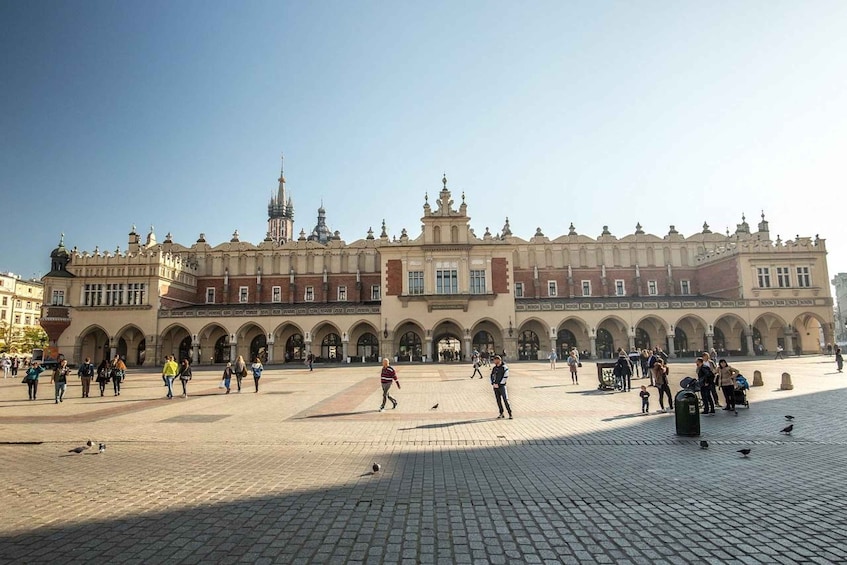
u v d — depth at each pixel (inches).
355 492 377.7
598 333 2667.3
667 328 2480.3
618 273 2881.4
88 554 270.2
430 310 2474.2
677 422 587.2
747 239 2878.9
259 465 466.9
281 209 6240.2
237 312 2492.6
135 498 368.2
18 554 270.7
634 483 394.3
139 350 2598.4
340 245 2906.0
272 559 262.8
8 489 394.9
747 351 2503.7
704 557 261.3
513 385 1213.7
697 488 379.6
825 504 340.2
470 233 2573.8
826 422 661.3
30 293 4247.0
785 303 2508.6
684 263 2910.9
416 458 488.7
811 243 2564.0
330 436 601.6
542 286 2847.0
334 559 262.5
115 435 627.2
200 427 678.5
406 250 2546.8
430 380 1409.9
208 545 281.4
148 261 2524.6
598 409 801.6
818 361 2043.6
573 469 440.5
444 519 319.6
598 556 263.9
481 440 568.1
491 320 2475.4
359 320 2481.5
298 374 1768.0
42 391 1268.5
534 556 264.8
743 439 561.0
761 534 290.0
